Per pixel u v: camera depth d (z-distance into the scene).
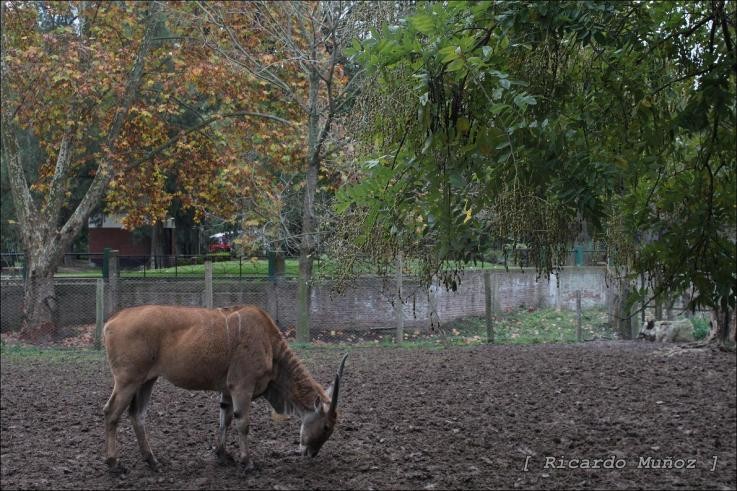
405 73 4.48
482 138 4.23
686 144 5.76
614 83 5.10
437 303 16.66
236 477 6.45
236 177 15.84
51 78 15.70
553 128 4.40
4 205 31.30
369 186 4.54
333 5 14.16
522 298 19.20
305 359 12.90
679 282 4.80
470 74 4.31
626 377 11.20
